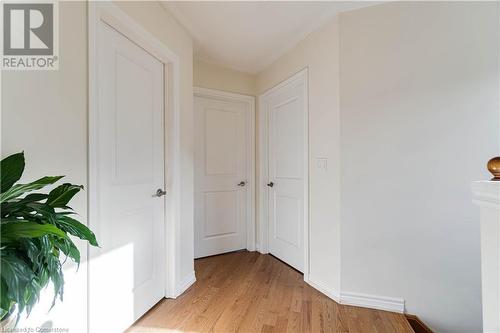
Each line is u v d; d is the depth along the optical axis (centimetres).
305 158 220
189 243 212
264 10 184
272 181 284
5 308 55
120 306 147
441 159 167
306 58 221
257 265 256
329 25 194
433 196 168
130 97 156
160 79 188
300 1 175
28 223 62
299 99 239
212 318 165
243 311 173
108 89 138
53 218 73
